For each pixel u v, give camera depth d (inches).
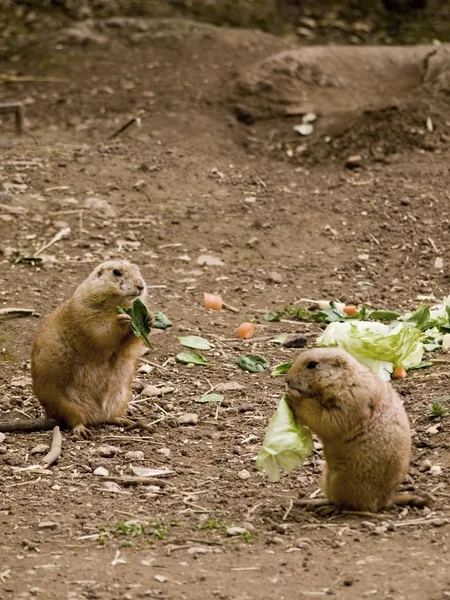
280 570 284.7
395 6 1131.9
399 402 325.7
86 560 295.7
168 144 751.1
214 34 933.2
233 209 669.9
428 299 553.9
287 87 815.1
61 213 651.5
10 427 411.5
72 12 1050.1
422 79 844.0
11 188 675.4
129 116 796.6
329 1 1130.7
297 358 320.2
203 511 333.7
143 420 422.0
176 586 276.7
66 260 597.9
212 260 605.0
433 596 262.5
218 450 390.0
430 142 736.3
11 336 506.6
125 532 315.3
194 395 444.8
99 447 394.0
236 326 523.2
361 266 599.8
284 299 558.6
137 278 411.5
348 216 658.8
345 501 323.3
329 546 299.6
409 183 693.3
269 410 425.4
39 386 414.9
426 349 471.2
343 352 316.8
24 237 622.2
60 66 894.4
